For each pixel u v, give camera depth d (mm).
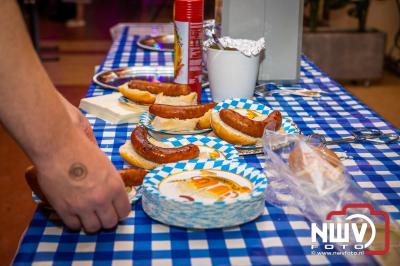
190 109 1331
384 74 5223
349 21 5602
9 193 2818
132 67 1979
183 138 1254
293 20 1813
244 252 876
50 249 881
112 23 7246
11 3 815
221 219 914
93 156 868
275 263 849
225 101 1390
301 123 1489
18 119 820
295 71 1872
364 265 846
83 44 6156
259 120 1316
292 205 1016
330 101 1700
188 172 1053
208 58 1606
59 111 850
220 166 1072
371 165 1212
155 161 1112
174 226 945
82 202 855
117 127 1437
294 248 890
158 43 2439
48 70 5086
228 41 1576
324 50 4676
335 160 1027
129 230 937
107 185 869
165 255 866
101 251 877
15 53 812
